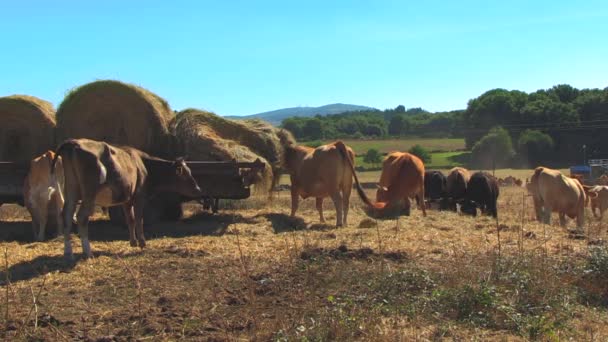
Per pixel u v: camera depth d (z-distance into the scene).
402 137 83.56
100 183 8.89
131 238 10.06
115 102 12.43
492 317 6.28
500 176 47.94
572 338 5.82
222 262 8.68
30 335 5.86
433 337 5.80
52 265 8.69
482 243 9.98
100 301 6.98
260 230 11.77
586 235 11.05
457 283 7.22
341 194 12.91
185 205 15.80
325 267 8.08
